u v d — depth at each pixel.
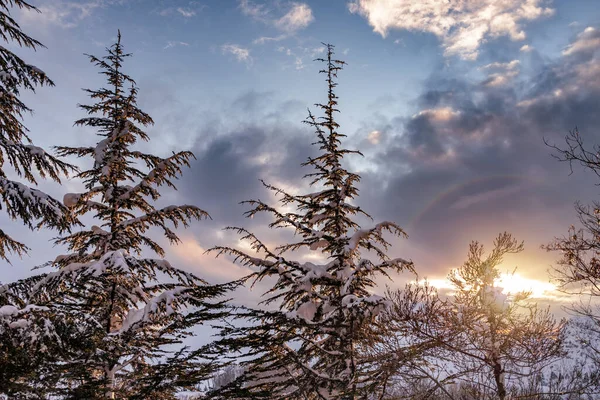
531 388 13.08
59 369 10.34
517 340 13.68
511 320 13.84
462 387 13.91
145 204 15.77
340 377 15.50
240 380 15.00
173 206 15.17
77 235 14.89
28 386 9.34
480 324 14.11
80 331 10.16
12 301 11.44
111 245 14.64
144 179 15.36
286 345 16.08
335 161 19.25
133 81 16.62
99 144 15.45
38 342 9.12
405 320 14.06
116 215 15.23
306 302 16.91
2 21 10.66
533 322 13.75
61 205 10.69
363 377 15.45
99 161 15.17
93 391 10.70
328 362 16.61
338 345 16.69
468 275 14.77
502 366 13.73
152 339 12.75
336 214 18.91
